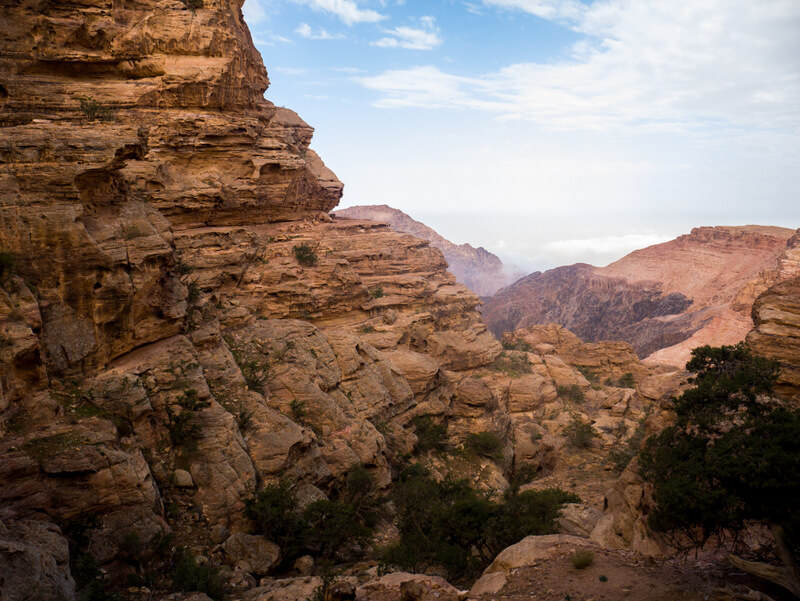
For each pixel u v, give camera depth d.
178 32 63.94
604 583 15.52
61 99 58.06
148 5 64.25
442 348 86.94
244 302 66.38
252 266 71.88
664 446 16.50
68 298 27.36
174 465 27.05
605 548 18.67
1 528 17.27
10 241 25.80
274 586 21.38
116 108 61.44
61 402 24.97
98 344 28.52
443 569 24.09
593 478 53.38
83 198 29.44
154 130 63.16
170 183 64.00
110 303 28.81
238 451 28.83
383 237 104.62
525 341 125.12
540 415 83.56
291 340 45.69
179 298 35.62
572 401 91.25
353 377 47.38
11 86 56.09
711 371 18.06
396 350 68.12
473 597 16.27
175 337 34.22
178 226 65.81
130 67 63.47
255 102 78.44
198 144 66.06
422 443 50.59
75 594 17.16
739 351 17.95
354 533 28.59
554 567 17.19
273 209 85.19
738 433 14.55
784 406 16.77
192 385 30.42
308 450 33.66
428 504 28.92
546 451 68.31
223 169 69.81
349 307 79.88
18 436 21.97
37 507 19.86
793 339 23.88
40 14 58.59
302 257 78.00
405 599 16.53
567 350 122.56
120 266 29.39
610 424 76.75
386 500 35.81
